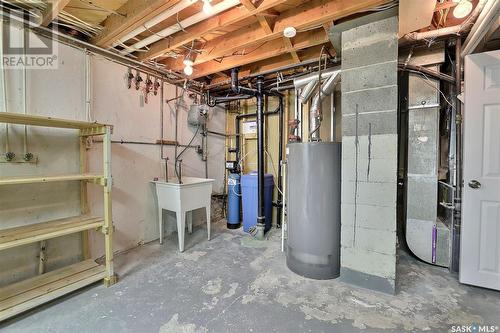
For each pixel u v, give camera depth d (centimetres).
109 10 198
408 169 253
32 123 195
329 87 256
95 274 206
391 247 195
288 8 211
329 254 223
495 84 196
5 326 159
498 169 197
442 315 170
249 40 237
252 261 259
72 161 234
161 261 257
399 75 277
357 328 158
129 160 289
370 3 174
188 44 273
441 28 217
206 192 317
